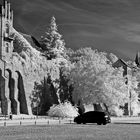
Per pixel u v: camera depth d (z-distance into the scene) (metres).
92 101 94.31
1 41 90.75
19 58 94.06
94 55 102.88
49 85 100.56
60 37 118.38
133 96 117.69
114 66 128.38
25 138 33.44
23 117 78.56
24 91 91.50
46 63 103.62
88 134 39.00
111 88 94.62
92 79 95.50
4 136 35.50
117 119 82.81
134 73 134.50
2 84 86.25
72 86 100.50
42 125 53.72
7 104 85.12
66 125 54.88
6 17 94.81
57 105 89.69
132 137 35.88
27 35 115.12
